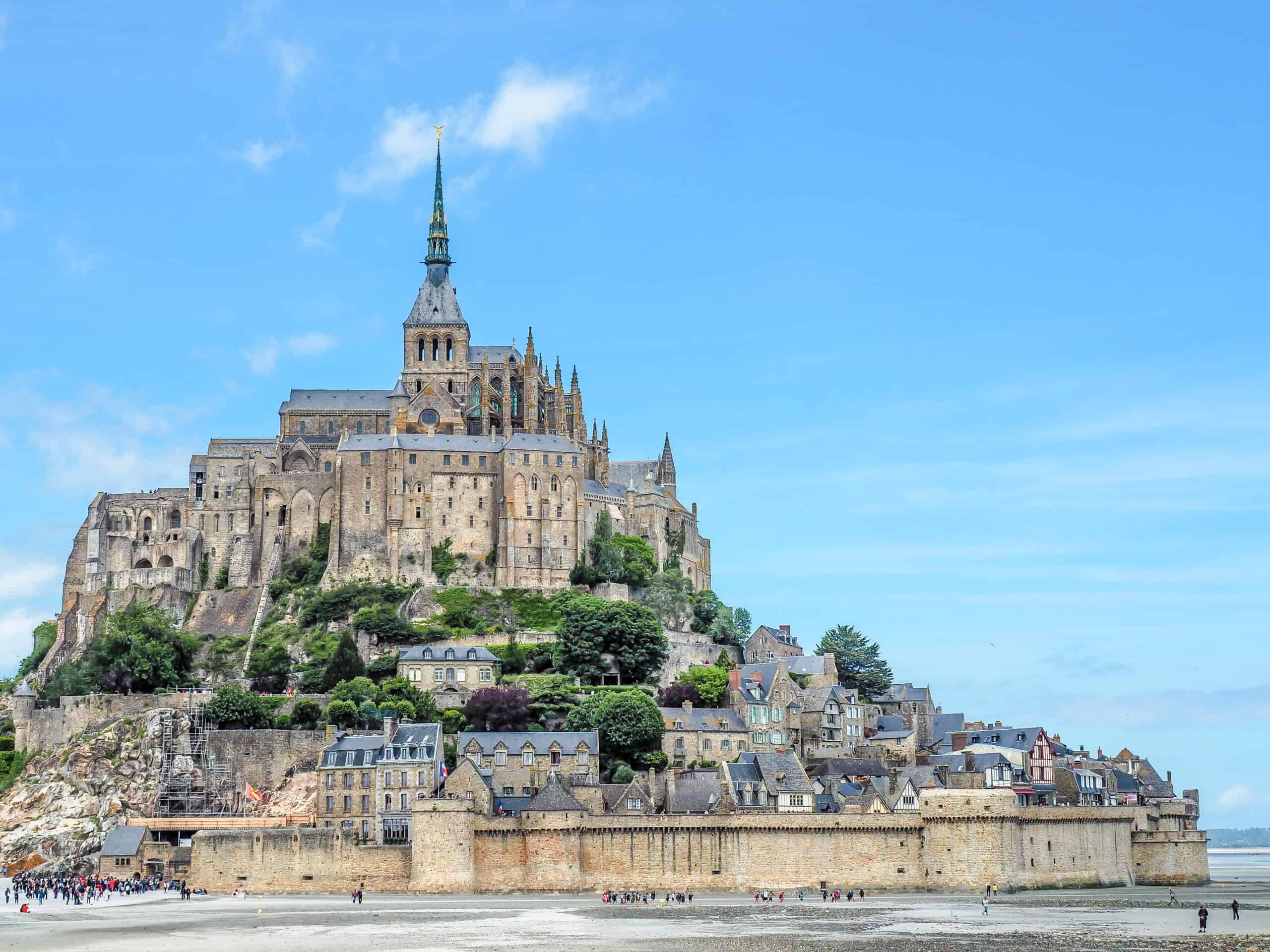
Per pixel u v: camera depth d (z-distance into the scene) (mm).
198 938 180125
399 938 179375
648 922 195250
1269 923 196375
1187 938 181000
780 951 169125
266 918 199750
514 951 167375
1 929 189125
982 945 175125
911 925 192500
